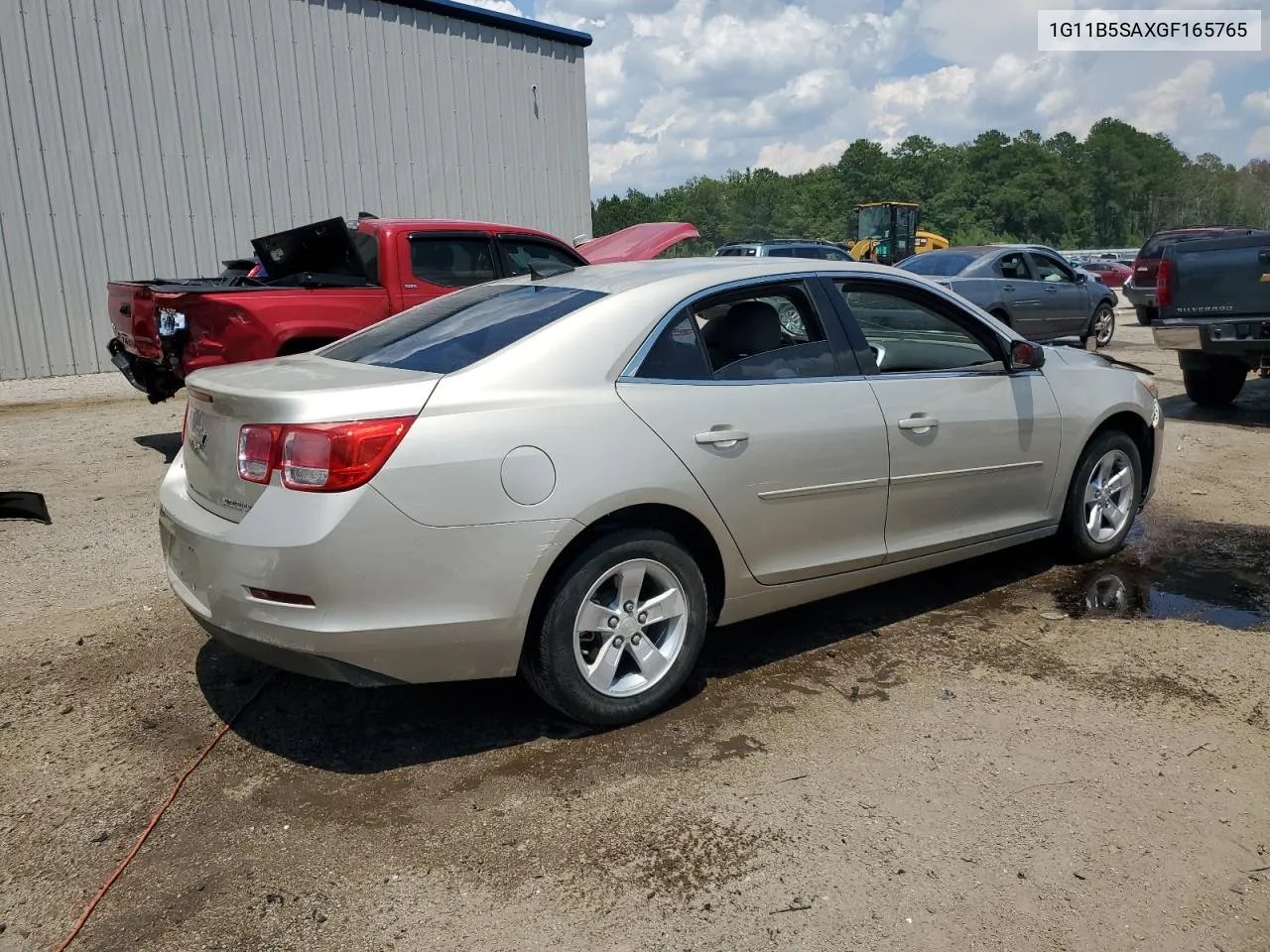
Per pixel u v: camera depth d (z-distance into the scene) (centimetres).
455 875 266
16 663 404
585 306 353
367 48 1589
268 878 267
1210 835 280
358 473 293
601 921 247
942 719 350
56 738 344
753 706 362
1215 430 876
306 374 340
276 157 1508
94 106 1335
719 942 239
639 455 333
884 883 261
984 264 1284
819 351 399
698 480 347
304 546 289
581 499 319
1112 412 504
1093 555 519
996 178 11956
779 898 255
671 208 10612
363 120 1597
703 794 304
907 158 12369
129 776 319
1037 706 359
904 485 414
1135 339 1656
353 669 302
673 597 350
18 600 477
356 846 280
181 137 1412
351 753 332
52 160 1309
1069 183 12038
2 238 1284
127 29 1350
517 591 312
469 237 828
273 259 828
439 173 1705
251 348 699
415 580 300
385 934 244
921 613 454
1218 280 848
